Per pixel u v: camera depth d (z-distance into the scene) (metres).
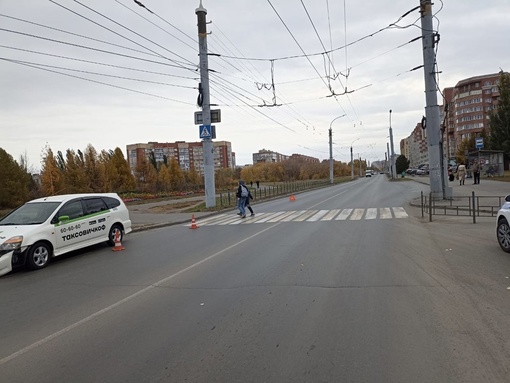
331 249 9.37
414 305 5.30
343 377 3.54
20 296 6.81
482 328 4.45
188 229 15.57
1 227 9.53
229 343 4.35
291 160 97.69
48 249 9.55
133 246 11.80
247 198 19.16
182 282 7.05
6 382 3.72
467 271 6.91
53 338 4.74
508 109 46.69
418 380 3.44
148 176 48.47
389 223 13.67
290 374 3.63
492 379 3.41
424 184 43.09
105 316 5.44
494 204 17.30
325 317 5.00
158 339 4.55
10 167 32.09
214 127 23.88
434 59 20.14
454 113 110.50
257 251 9.62
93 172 39.62
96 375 3.78
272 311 5.30
